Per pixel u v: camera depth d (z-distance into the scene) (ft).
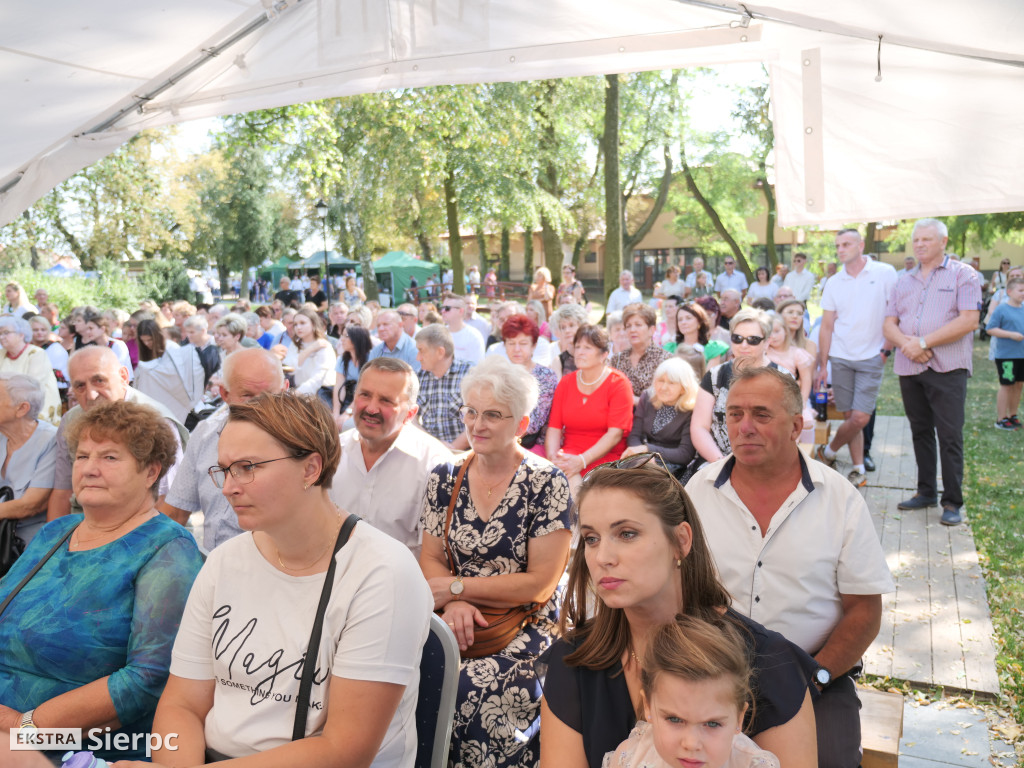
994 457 26.12
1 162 15.02
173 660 6.70
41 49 12.03
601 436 15.83
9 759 6.01
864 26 10.55
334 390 23.94
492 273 97.09
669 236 138.92
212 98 14.26
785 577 8.00
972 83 10.72
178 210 102.32
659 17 11.58
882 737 8.16
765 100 92.79
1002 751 10.52
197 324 26.32
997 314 30.63
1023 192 10.87
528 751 8.64
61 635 7.39
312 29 13.25
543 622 9.71
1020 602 14.66
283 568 6.49
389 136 72.84
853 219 11.67
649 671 5.07
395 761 6.66
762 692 5.47
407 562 6.49
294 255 144.15
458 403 18.21
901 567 16.56
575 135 84.17
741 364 14.38
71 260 96.43
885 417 33.27
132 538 7.72
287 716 6.17
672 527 5.58
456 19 12.50
